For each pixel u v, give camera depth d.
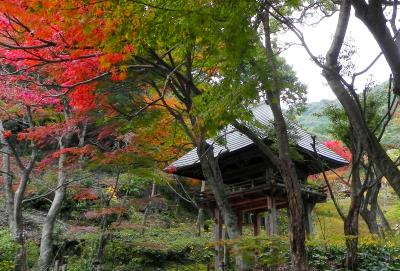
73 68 7.47
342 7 6.56
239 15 4.81
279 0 6.80
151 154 12.02
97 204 16.83
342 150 17.20
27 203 20.62
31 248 15.86
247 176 13.91
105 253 16.42
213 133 6.09
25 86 9.45
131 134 12.17
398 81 5.83
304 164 13.73
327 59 6.53
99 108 9.72
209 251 18.69
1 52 7.08
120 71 8.08
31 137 10.80
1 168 13.02
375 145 5.95
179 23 5.20
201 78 9.45
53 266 13.62
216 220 14.33
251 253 9.41
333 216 21.61
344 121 11.32
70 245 17.27
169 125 11.14
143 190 22.41
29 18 5.80
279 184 12.12
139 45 5.87
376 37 5.62
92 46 6.30
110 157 11.36
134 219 19.14
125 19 5.26
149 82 9.45
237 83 5.63
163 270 17.28
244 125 8.15
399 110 18.03
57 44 6.34
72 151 11.46
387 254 10.66
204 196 14.52
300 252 7.06
